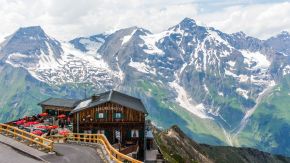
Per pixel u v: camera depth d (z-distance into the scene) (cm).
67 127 9644
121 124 8781
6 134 5856
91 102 9294
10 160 4228
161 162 8262
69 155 5006
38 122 9450
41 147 5094
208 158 18788
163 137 17125
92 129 8862
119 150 6688
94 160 4812
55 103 11712
